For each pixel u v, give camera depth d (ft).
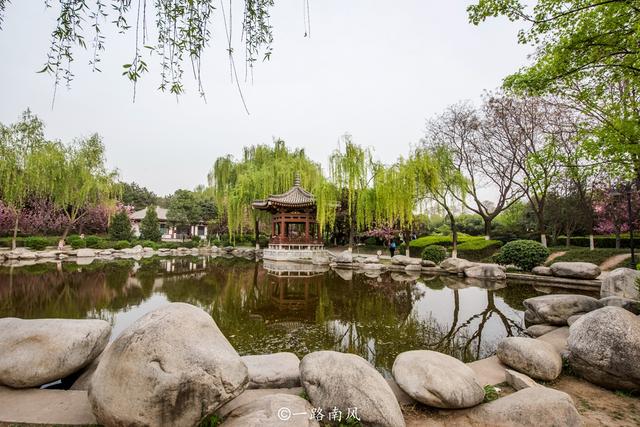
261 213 77.66
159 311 8.37
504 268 40.50
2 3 5.71
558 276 34.17
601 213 54.54
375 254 70.49
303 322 21.38
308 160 76.23
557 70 16.03
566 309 17.54
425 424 8.76
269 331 19.35
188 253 83.20
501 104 54.24
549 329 17.21
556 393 8.69
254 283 37.24
